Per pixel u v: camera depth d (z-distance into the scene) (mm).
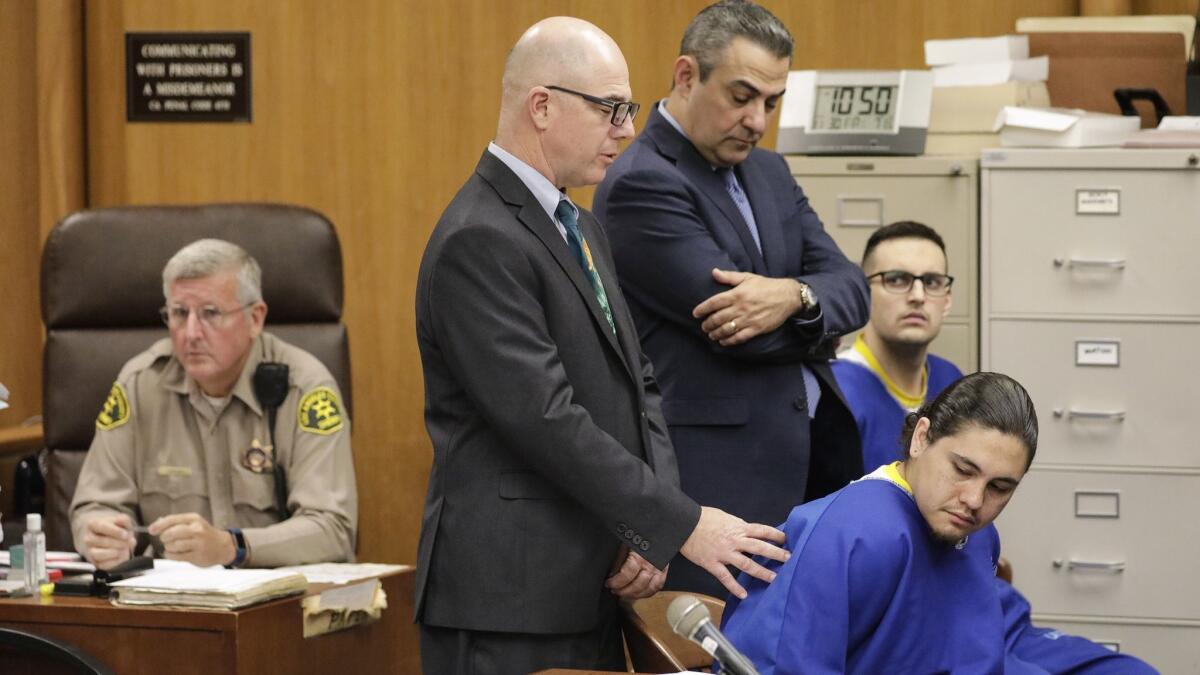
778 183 5391
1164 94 7461
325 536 5645
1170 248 6816
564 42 4148
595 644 4211
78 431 6352
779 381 5039
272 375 5891
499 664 4059
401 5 8695
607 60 4164
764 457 4988
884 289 6145
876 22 8242
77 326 6461
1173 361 6848
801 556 3682
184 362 5789
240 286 5805
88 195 8984
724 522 3910
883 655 3734
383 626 5285
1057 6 8055
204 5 8828
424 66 8695
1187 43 7543
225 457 5875
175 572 4898
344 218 8797
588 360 4121
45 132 8781
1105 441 6902
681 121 5137
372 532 8789
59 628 4621
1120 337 6871
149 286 6469
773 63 4945
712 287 4898
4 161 8812
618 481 3914
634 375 4250
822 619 3588
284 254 6480
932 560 3812
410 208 8742
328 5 8750
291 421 5895
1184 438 6855
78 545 5680
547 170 4191
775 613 3625
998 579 5031
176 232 6508
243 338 5832
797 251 5316
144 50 8883
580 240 4289
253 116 8828
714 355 5000
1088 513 6938
